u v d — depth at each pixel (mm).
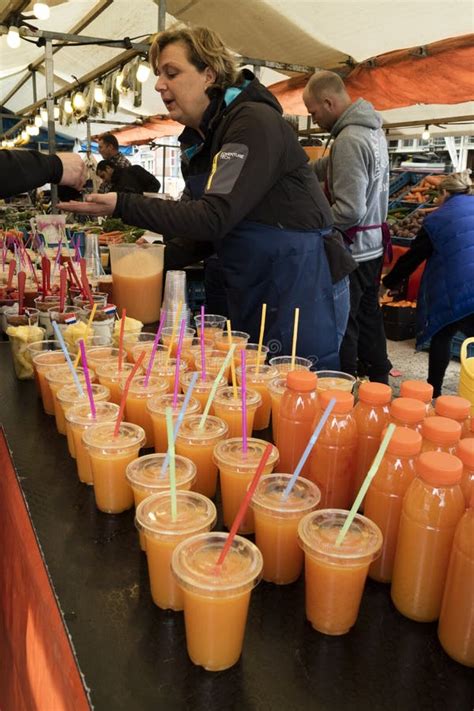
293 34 4562
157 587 833
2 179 1938
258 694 713
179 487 967
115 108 6395
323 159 3623
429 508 804
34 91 8320
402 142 11234
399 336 5906
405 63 4438
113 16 5367
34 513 1089
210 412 1366
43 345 1744
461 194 3777
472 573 730
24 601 1078
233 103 1995
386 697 714
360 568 780
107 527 1050
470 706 705
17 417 1535
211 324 2059
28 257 2873
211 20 4594
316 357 2139
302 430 1168
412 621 845
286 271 2023
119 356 1532
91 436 1099
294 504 902
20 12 4562
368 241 3275
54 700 859
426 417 1061
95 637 792
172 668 746
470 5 3682
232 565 766
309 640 804
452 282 3559
